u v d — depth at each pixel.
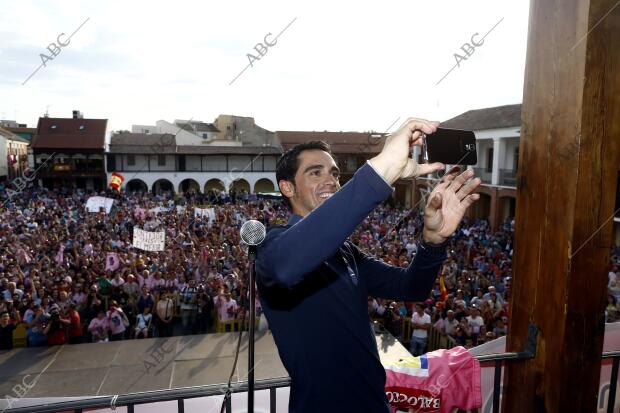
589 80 1.45
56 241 14.93
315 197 1.42
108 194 32.97
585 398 1.62
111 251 13.87
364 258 1.69
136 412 3.55
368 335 1.37
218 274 11.16
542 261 1.67
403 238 16.45
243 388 1.87
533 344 1.72
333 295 1.34
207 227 19.17
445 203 1.47
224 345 8.53
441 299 10.22
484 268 12.77
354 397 1.30
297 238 1.01
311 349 1.29
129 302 10.40
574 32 1.49
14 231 17.53
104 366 7.80
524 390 1.77
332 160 1.48
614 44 1.46
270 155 42.44
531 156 1.72
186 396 1.78
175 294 10.28
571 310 1.55
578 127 1.47
